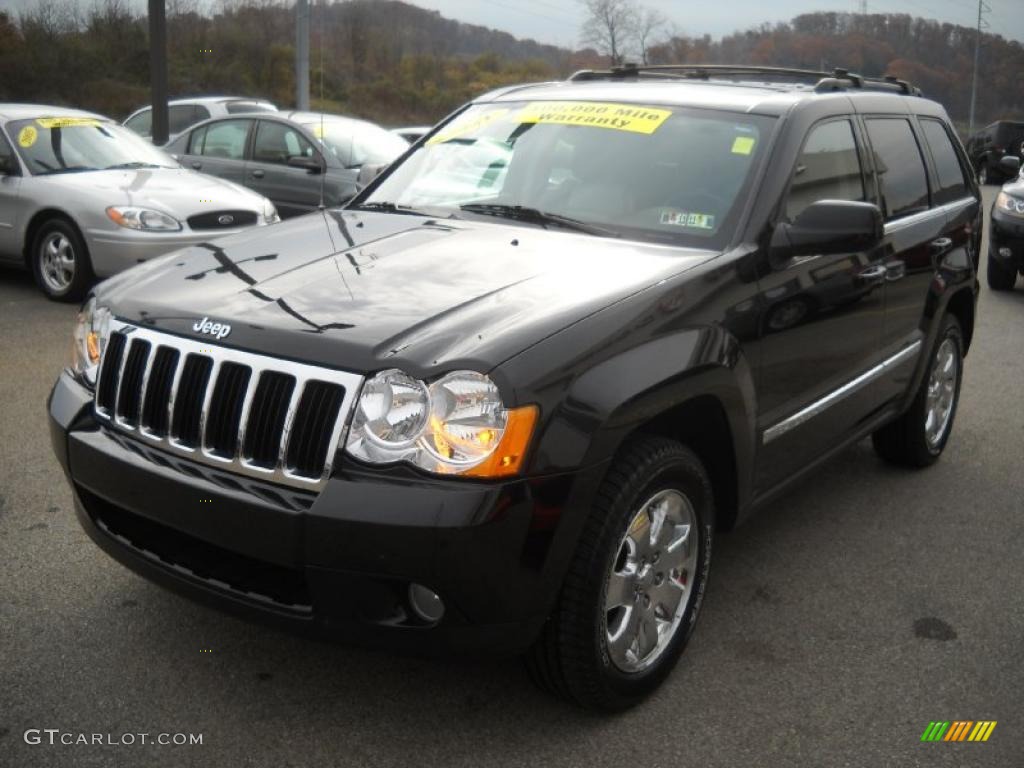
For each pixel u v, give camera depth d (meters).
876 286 4.06
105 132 9.08
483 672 3.12
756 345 3.24
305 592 2.61
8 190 8.15
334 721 2.84
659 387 2.75
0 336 6.93
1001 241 10.66
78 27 30.08
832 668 3.26
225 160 11.49
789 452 3.64
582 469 2.54
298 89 22.88
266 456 2.60
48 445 4.80
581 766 2.71
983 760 2.81
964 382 7.03
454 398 2.46
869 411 4.30
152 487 2.70
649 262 3.15
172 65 29.12
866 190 4.16
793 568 4.00
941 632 3.53
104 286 3.21
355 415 2.50
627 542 2.85
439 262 3.12
